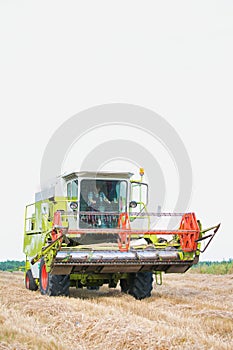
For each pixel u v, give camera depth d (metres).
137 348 7.35
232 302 12.45
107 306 10.68
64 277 12.16
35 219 14.61
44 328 8.30
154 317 9.85
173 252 12.35
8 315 8.91
